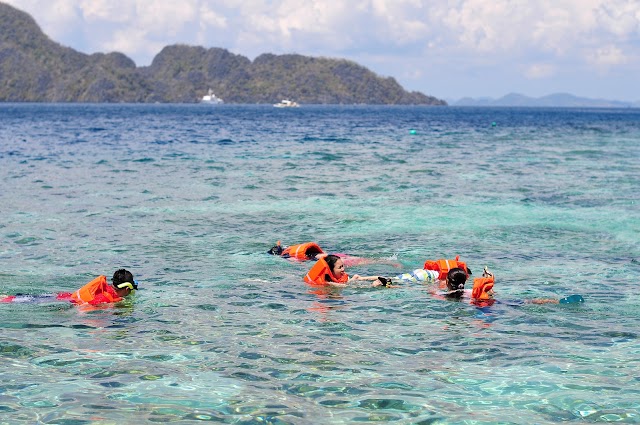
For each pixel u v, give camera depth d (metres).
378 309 8.75
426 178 23.23
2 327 7.79
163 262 11.26
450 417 5.49
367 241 13.18
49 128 63.19
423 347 7.23
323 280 9.99
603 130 68.94
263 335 7.59
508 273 10.78
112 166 26.19
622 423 5.41
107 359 6.77
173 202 17.56
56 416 5.43
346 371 6.50
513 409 5.65
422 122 94.56
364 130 65.00
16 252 11.85
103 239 12.99
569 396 5.93
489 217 15.77
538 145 42.28
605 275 10.65
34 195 18.31
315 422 5.38
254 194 19.16
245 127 70.19
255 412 5.55
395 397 5.88
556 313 8.55
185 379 6.25
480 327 7.98
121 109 188.25
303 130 63.88
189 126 71.44
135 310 8.53
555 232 14.14
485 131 64.31
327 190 20.11
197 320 8.12
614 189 20.69
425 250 12.46
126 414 5.48
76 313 8.38
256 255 11.87
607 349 7.19
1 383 6.11
